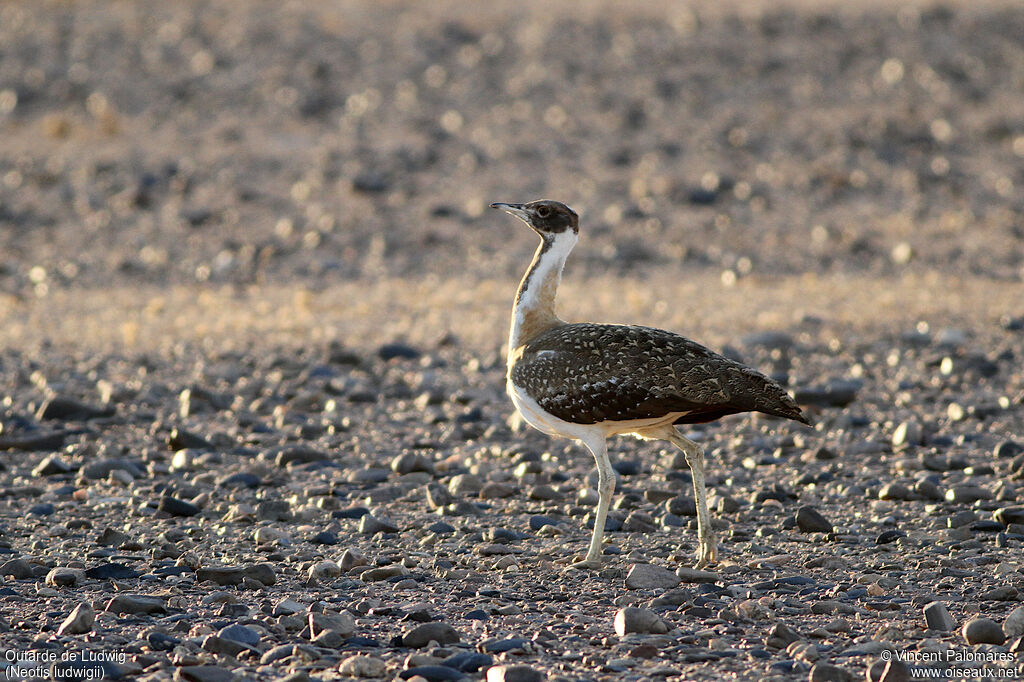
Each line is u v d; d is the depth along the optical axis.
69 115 39.72
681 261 28.23
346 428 15.41
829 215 32.00
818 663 7.39
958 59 44.25
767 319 21.69
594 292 24.80
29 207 31.95
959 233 30.27
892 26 47.50
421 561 9.98
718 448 14.28
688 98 41.22
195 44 46.00
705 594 8.97
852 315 22.09
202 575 9.35
